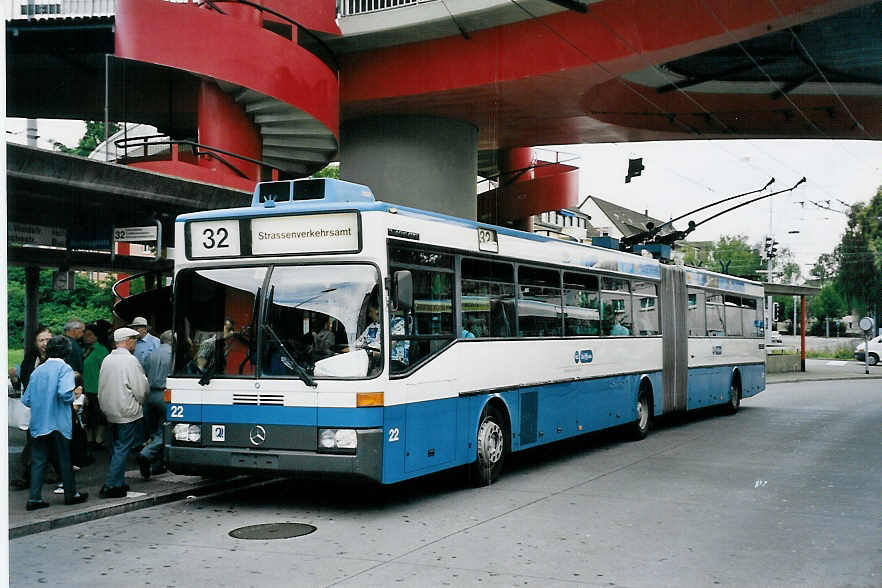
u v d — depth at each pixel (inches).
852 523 322.7
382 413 323.0
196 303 349.7
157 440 391.9
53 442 332.8
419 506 353.1
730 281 800.3
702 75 1022.4
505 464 478.3
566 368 486.3
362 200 366.6
